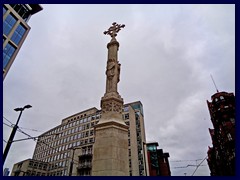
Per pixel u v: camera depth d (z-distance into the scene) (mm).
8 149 13172
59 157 70438
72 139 71375
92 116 71938
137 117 62875
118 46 11078
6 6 40062
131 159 47000
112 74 9867
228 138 47031
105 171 6844
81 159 48094
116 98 9023
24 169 61625
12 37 41094
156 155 66438
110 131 7789
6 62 38844
